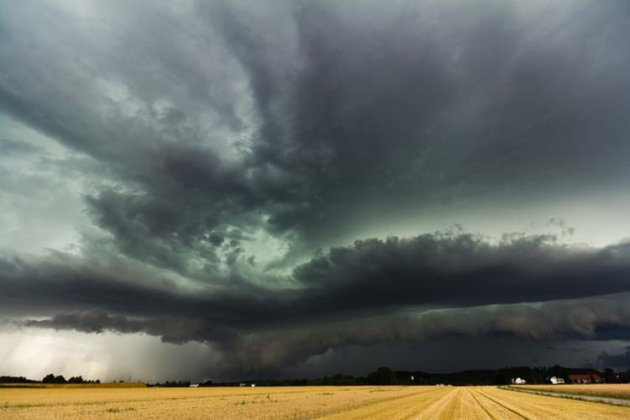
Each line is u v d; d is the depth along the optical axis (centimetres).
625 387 10444
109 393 9412
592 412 4022
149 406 4944
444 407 4644
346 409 4281
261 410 4081
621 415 3703
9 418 3488
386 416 3528
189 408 4509
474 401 5806
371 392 9350
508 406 4856
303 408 4319
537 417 3541
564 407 4681
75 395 8188
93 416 3622
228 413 3778
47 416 3656
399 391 10088
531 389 10919
